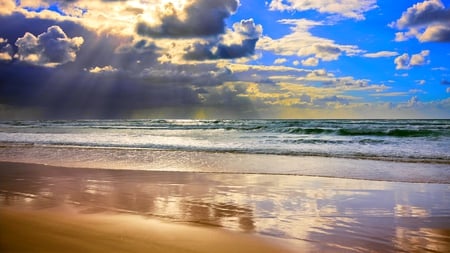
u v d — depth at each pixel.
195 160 14.34
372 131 29.11
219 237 4.67
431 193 7.91
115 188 8.41
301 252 4.23
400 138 24.58
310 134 31.61
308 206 6.65
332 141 23.19
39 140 25.77
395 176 10.32
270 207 6.57
